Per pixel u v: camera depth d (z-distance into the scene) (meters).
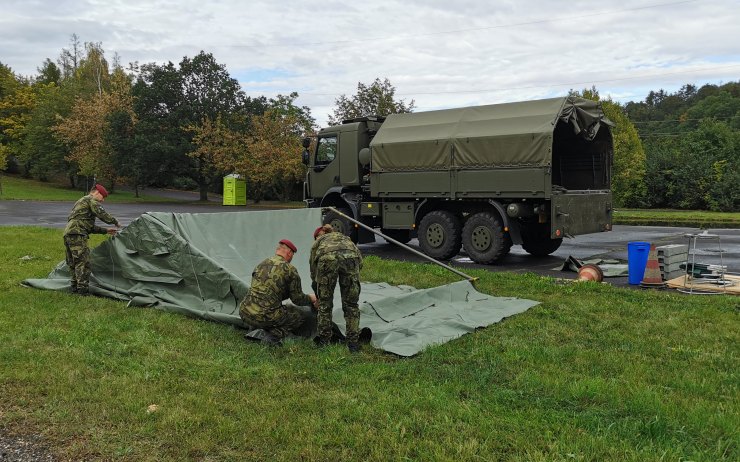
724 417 3.70
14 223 21.06
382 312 6.54
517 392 4.24
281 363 5.01
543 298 7.78
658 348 5.39
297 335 5.89
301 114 45.56
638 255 8.83
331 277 5.41
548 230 12.04
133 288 7.50
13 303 7.20
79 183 51.50
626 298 7.63
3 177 54.41
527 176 10.68
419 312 6.82
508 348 5.38
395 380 4.59
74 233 7.68
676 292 8.15
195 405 4.03
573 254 13.20
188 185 51.19
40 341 5.50
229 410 3.97
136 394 4.21
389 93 33.88
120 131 42.16
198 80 41.38
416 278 9.47
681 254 9.07
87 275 7.75
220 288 6.70
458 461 3.20
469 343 5.61
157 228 7.32
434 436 3.52
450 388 4.33
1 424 3.77
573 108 10.93
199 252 6.95
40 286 8.22
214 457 3.33
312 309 5.91
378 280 9.38
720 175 35.59
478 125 11.45
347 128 13.88
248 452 3.38
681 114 85.69
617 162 32.81
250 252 7.68
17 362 4.88
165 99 40.78
